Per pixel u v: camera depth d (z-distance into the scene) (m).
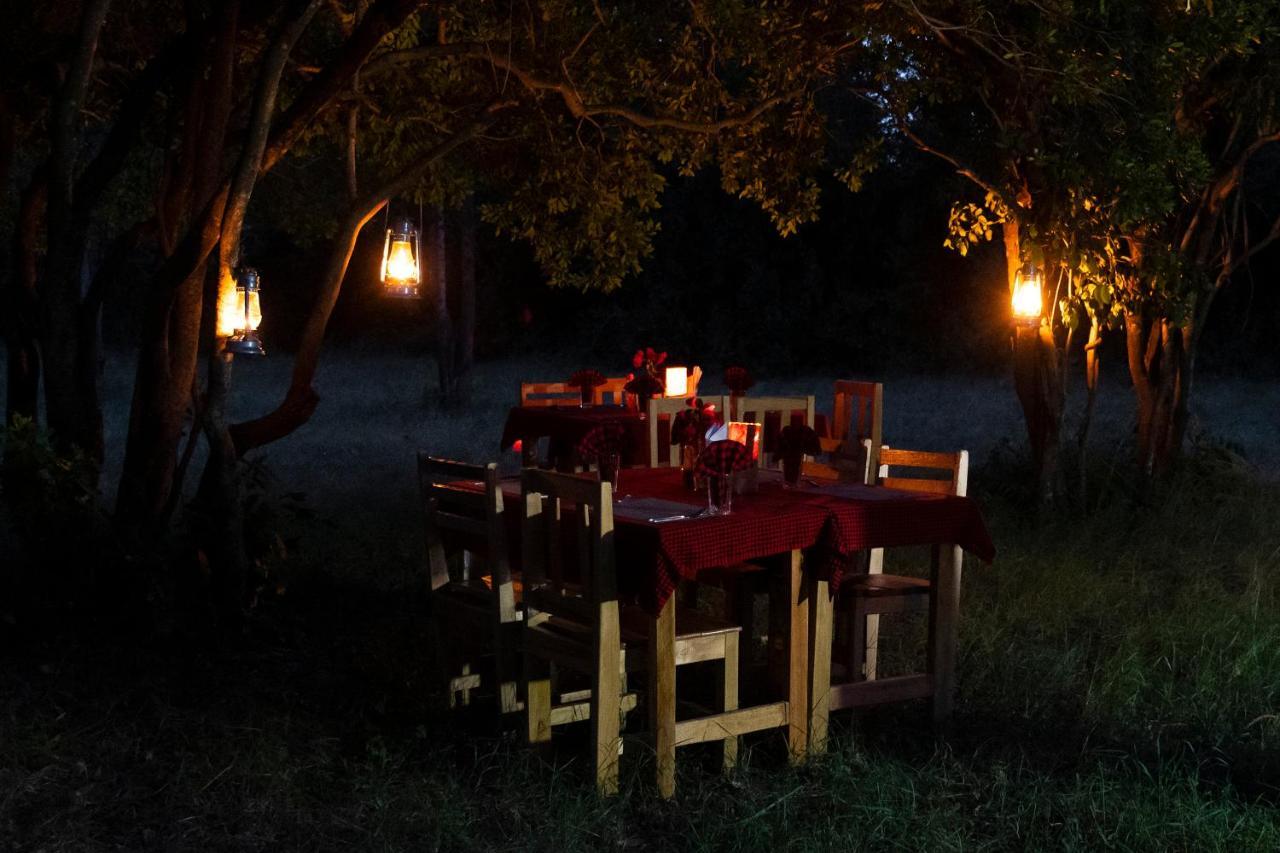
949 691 5.05
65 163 5.79
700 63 8.27
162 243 6.28
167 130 6.39
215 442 5.76
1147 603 6.92
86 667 5.09
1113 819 4.11
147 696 4.91
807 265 27.09
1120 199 7.95
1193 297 9.02
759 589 5.22
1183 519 8.91
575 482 4.26
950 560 5.00
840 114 20.33
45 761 4.29
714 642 4.50
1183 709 5.20
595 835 4.00
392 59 6.82
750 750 4.67
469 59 7.93
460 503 4.82
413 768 4.48
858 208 26.58
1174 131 8.46
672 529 4.20
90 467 5.74
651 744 4.36
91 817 3.99
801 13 8.16
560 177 8.21
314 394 6.33
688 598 6.35
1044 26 7.66
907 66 9.33
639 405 8.31
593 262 8.63
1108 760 4.66
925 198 25.66
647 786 4.37
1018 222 9.07
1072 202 8.38
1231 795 4.37
